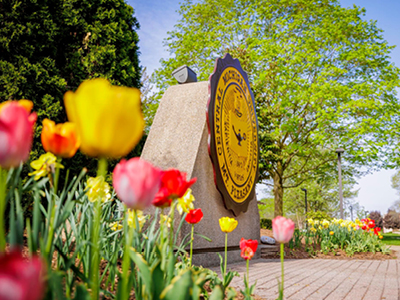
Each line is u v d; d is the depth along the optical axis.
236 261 8.02
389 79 17.42
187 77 8.34
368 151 16.23
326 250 11.10
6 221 4.57
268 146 15.67
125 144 0.86
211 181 7.32
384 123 16.75
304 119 18.39
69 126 1.19
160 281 1.18
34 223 1.19
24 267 0.48
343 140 16.69
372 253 11.66
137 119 0.85
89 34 8.28
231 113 8.32
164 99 8.09
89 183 2.20
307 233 12.11
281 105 16.47
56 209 1.42
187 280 1.06
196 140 7.13
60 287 1.02
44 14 7.09
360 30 17.48
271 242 11.35
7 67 6.38
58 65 7.83
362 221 13.22
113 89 0.83
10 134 0.71
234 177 8.07
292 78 17.50
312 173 20.91
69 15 7.79
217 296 1.30
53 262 2.56
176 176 1.38
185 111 7.65
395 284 5.53
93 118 0.80
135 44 9.51
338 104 16.91
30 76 6.70
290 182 31.86
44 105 6.71
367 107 15.92
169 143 7.35
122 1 9.02
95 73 8.09
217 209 7.35
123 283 1.07
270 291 4.39
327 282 5.49
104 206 3.04
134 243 2.49
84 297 1.01
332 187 34.84
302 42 18.22
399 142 17.81
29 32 6.76
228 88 8.32
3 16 6.56
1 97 6.37
